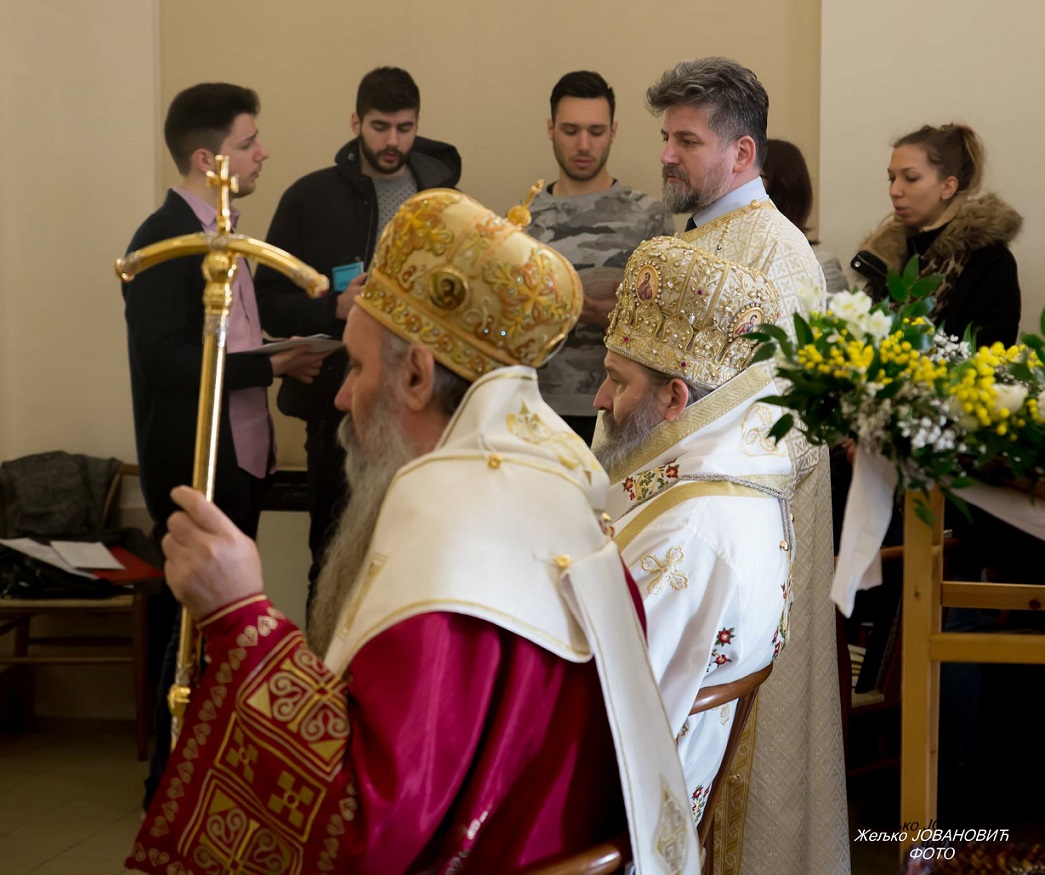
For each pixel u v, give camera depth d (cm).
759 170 303
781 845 259
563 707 127
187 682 126
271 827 115
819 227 470
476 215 140
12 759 470
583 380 446
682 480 197
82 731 507
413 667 117
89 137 515
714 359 205
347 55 518
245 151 457
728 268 206
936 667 190
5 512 493
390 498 133
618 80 503
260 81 521
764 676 188
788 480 206
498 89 513
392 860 112
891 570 379
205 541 119
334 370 468
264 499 499
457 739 117
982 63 450
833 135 466
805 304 168
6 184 519
